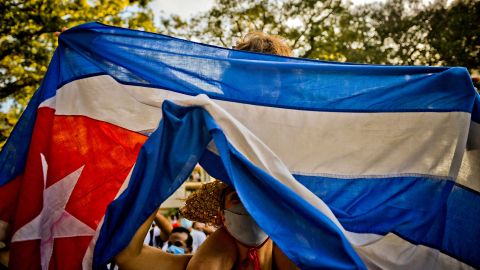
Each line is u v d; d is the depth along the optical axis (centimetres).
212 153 162
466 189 196
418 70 185
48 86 196
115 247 155
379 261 175
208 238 172
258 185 149
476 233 193
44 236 182
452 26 1891
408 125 183
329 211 150
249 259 168
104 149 196
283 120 178
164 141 152
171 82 181
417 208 177
